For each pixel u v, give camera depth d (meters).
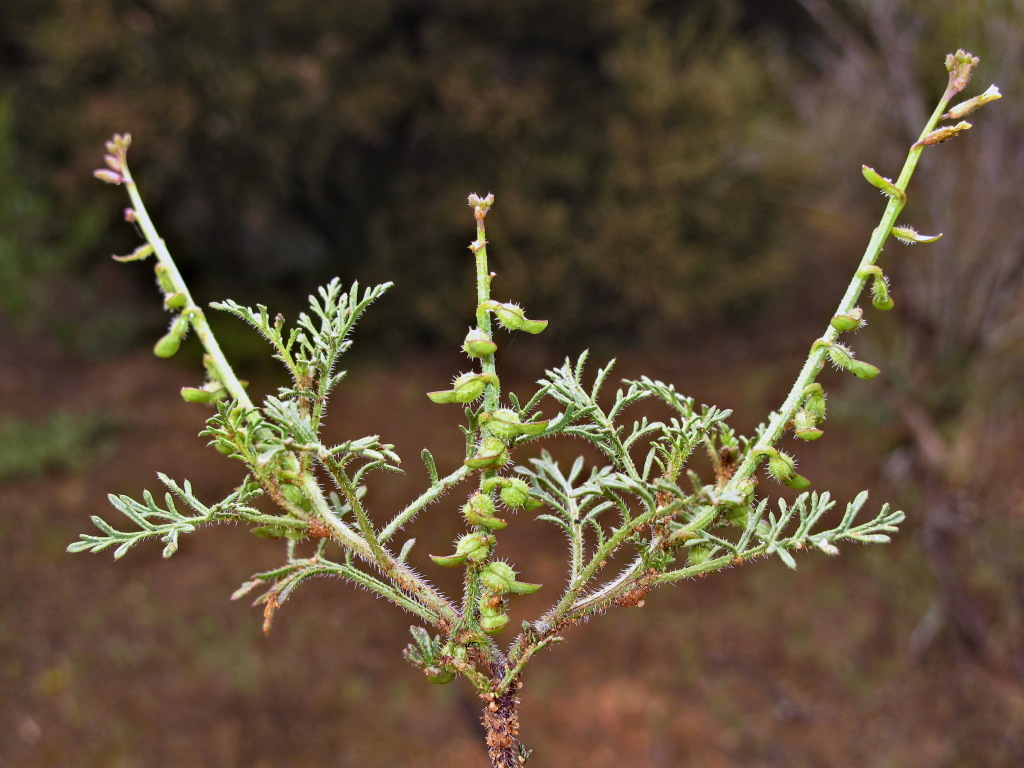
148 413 7.52
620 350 9.27
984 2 5.91
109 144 0.87
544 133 8.87
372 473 6.85
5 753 4.48
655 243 8.73
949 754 4.42
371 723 4.84
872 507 6.17
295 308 9.08
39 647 5.20
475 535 0.90
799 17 10.01
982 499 5.44
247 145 8.51
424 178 9.25
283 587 0.93
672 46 9.15
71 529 6.19
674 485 0.84
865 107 6.75
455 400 0.87
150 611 5.56
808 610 5.53
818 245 10.31
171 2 8.19
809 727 4.74
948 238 6.55
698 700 4.97
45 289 8.21
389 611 5.68
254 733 4.73
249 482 0.93
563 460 6.58
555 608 0.94
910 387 6.73
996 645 4.81
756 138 8.04
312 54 8.70
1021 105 5.90
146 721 4.75
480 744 4.71
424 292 9.11
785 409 0.90
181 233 8.95
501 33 8.93
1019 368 6.58
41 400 7.57
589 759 4.59
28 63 8.82
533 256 8.89
